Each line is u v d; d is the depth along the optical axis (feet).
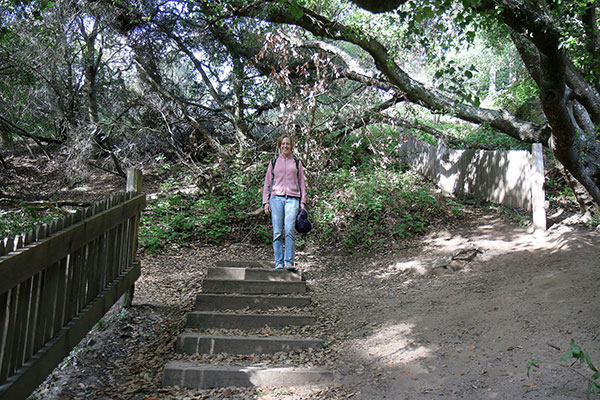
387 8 14.21
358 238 27.35
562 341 12.18
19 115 53.78
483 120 34.19
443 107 34.60
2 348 7.75
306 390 12.19
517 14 17.15
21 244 8.39
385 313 16.99
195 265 24.68
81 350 13.55
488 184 30.32
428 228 27.84
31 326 8.97
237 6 36.22
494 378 11.02
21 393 8.23
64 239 10.03
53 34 42.63
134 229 16.83
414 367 12.44
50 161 52.75
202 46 48.26
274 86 45.88
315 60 32.73
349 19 34.94
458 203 31.50
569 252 19.30
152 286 20.61
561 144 21.33
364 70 35.58
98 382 12.21
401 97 35.53
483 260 20.94
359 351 14.07
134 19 45.27
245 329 16.42
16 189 45.42
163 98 45.06
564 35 17.40
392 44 34.58
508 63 64.64
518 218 26.05
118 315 16.35
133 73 50.49
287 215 20.35
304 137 32.89
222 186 35.88
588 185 22.97
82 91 53.47
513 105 46.91
